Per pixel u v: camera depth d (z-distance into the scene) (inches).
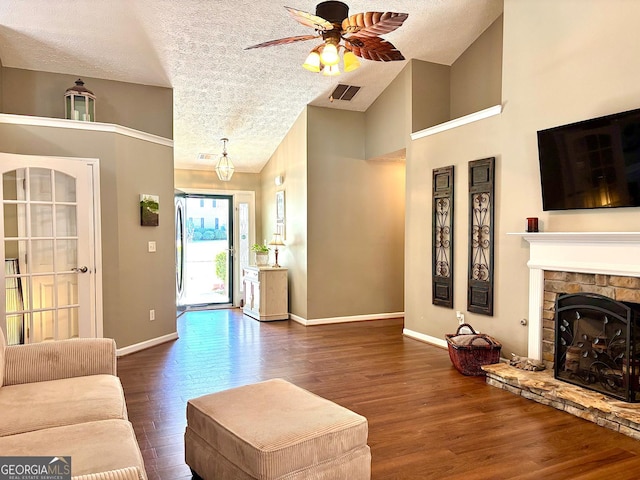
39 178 168.7
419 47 212.5
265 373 165.0
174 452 105.7
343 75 227.1
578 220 143.7
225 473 81.7
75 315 177.0
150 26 178.9
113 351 105.8
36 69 189.8
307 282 252.4
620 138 127.6
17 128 166.4
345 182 261.4
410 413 128.2
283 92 235.0
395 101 237.0
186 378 159.3
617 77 132.1
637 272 124.9
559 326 145.6
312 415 84.8
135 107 209.9
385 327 248.5
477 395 142.5
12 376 96.3
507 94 169.0
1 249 160.1
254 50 199.8
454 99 226.7
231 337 223.1
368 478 85.5
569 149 141.8
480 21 199.2
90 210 179.5
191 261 313.7
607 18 134.7
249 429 79.2
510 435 114.3
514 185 166.4
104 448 66.1
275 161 295.3
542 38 155.1
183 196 304.2
